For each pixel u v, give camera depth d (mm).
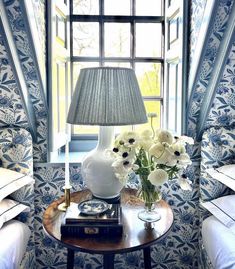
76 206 1292
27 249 1653
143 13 1954
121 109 1213
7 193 1449
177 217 1838
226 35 1415
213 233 1448
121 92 1222
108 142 1387
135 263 1845
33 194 1707
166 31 1921
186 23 1641
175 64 1799
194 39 1571
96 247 1086
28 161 1665
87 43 1960
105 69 1216
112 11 1943
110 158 1347
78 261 1832
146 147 1185
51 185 1784
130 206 1424
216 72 1553
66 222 1164
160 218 1308
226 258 1255
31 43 1423
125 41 1972
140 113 1263
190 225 1844
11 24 1359
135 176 1732
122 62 1986
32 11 1385
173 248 1860
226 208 1513
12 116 1671
